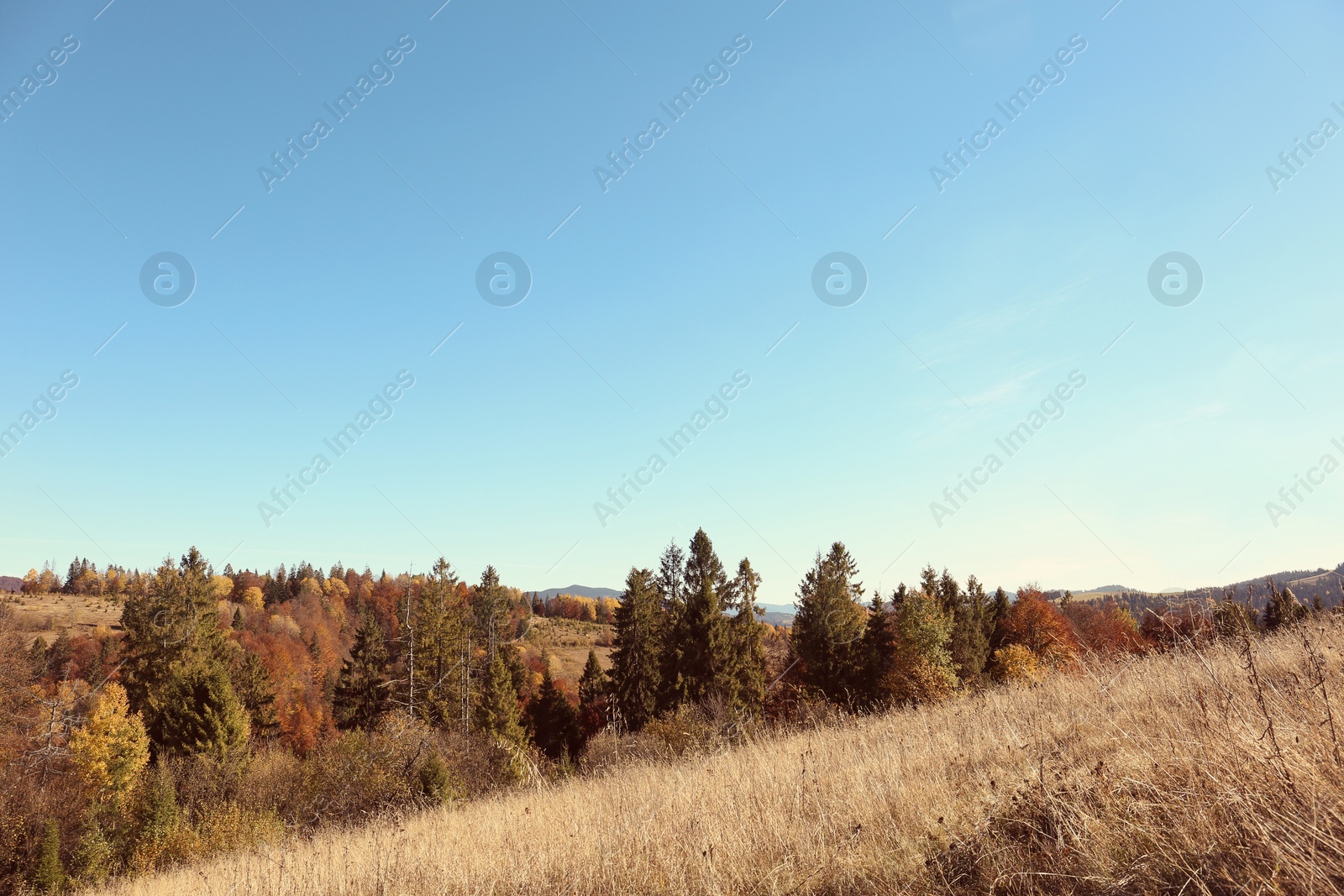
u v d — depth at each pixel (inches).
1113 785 165.5
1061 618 1537.9
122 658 2022.6
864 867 175.3
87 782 1242.0
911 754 278.5
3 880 935.7
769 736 523.2
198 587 2117.4
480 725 1651.1
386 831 439.8
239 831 925.8
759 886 183.0
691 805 277.6
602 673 2018.9
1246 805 129.5
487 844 308.0
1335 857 114.1
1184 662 254.5
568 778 541.6
